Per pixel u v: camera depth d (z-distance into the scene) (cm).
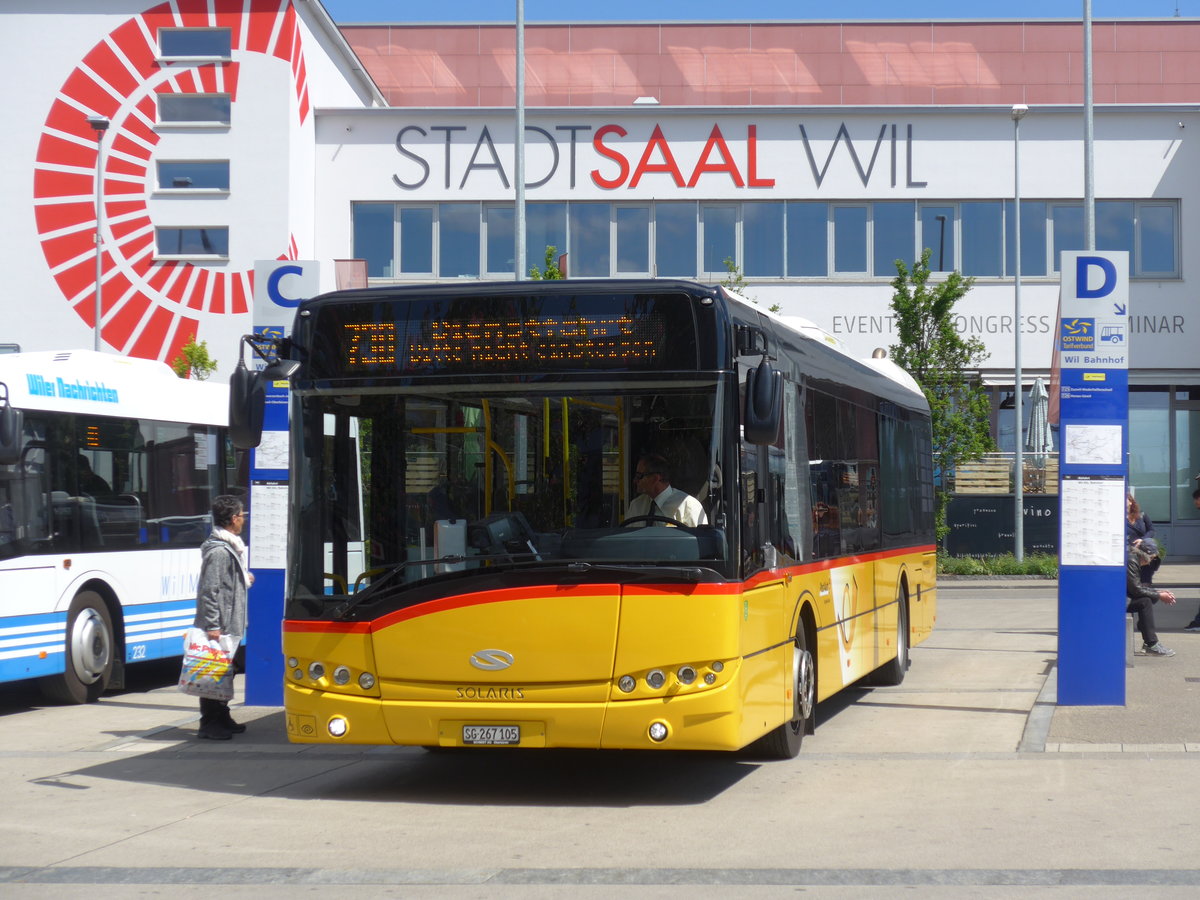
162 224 3897
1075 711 1293
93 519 1502
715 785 984
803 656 1092
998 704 1370
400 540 905
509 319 909
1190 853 768
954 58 5209
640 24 5309
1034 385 3712
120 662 1534
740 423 906
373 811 909
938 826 843
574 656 872
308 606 914
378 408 920
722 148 3903
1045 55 5194
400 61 5388
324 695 904
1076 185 3888
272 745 1187
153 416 1617
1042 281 3888
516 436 899
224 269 3872
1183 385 4109
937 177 3903
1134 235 3912
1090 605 1316
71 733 1280
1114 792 945
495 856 773
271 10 3878
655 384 893
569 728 872
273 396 1370
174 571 1633
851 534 1282
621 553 879
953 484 3494
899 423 1573
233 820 885
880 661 1415
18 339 3928
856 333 3906
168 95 3909
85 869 756
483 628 880
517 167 2567
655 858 765
